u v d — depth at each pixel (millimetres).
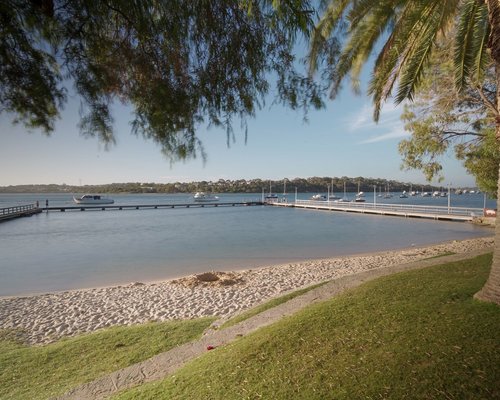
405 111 15828
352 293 6469
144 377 4504
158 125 2332
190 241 26109
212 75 2387
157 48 2195
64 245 24453
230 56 2367
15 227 38062
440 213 44312
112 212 65500
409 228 34250
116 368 5398
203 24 2238
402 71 7828
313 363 3631
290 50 2477
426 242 24781
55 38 1952
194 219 48406
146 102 2281
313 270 14453
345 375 3301
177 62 2264
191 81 2371
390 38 7141
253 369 3699
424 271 7918
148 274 15594
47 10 1831
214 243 25031
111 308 9703
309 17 2148
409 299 5465
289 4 2082
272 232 31828
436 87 13844
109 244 24797
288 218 48781
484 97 12438
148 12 2000
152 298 10625
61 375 5277
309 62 2689
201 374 3824
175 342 6410
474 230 31875
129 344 6504
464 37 7648
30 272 16125
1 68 1866
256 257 19594
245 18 2293
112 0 1914
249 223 41438
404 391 2936
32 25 1846
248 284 12125
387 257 17234
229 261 18500
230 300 10133
